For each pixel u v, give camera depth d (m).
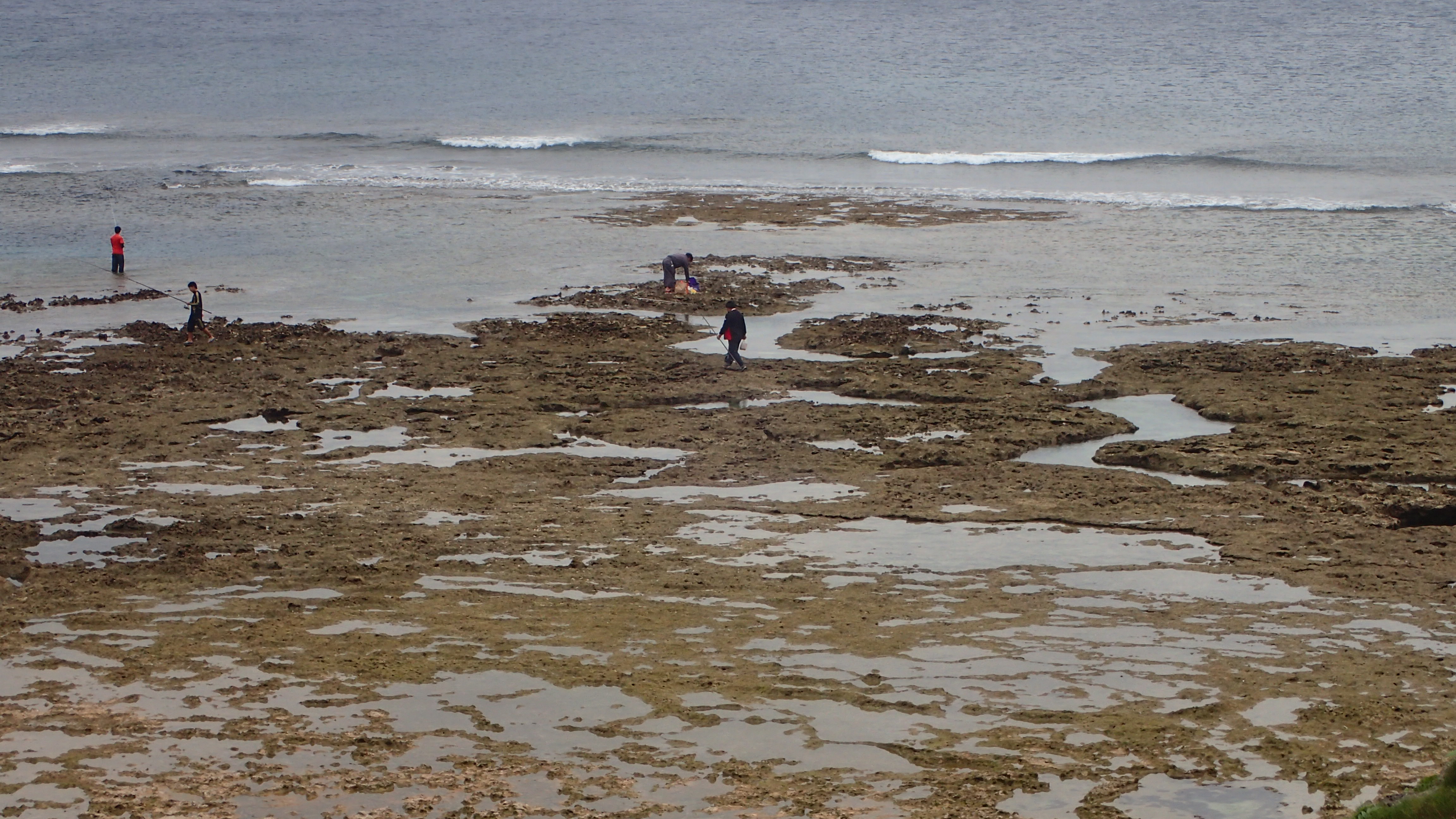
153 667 17.95
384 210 66.75
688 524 24.41
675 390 34.19
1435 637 18.88
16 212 66.12
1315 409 31.66
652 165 83.75
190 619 19.72
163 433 30.39
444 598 20.59
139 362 37.22
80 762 15.28
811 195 71.56
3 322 42.97
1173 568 21.92
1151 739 15.77
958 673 17.73
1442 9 155.12
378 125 103.00
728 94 116.56
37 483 26.77
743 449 29.27
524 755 15.48
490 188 74.44
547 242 58.22
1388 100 103.00
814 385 35.09
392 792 14.60
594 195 71.81
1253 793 14.48
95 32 168.50
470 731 16.08
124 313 44.25
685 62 136.25
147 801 14.37
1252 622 19.52
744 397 33.97
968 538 23.55
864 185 75.06
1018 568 21.97
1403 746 15.50
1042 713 16.50
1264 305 45.34
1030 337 40.75
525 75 130.50
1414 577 21.27
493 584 21.25
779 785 14.73
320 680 17.53
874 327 41.72
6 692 17.17
